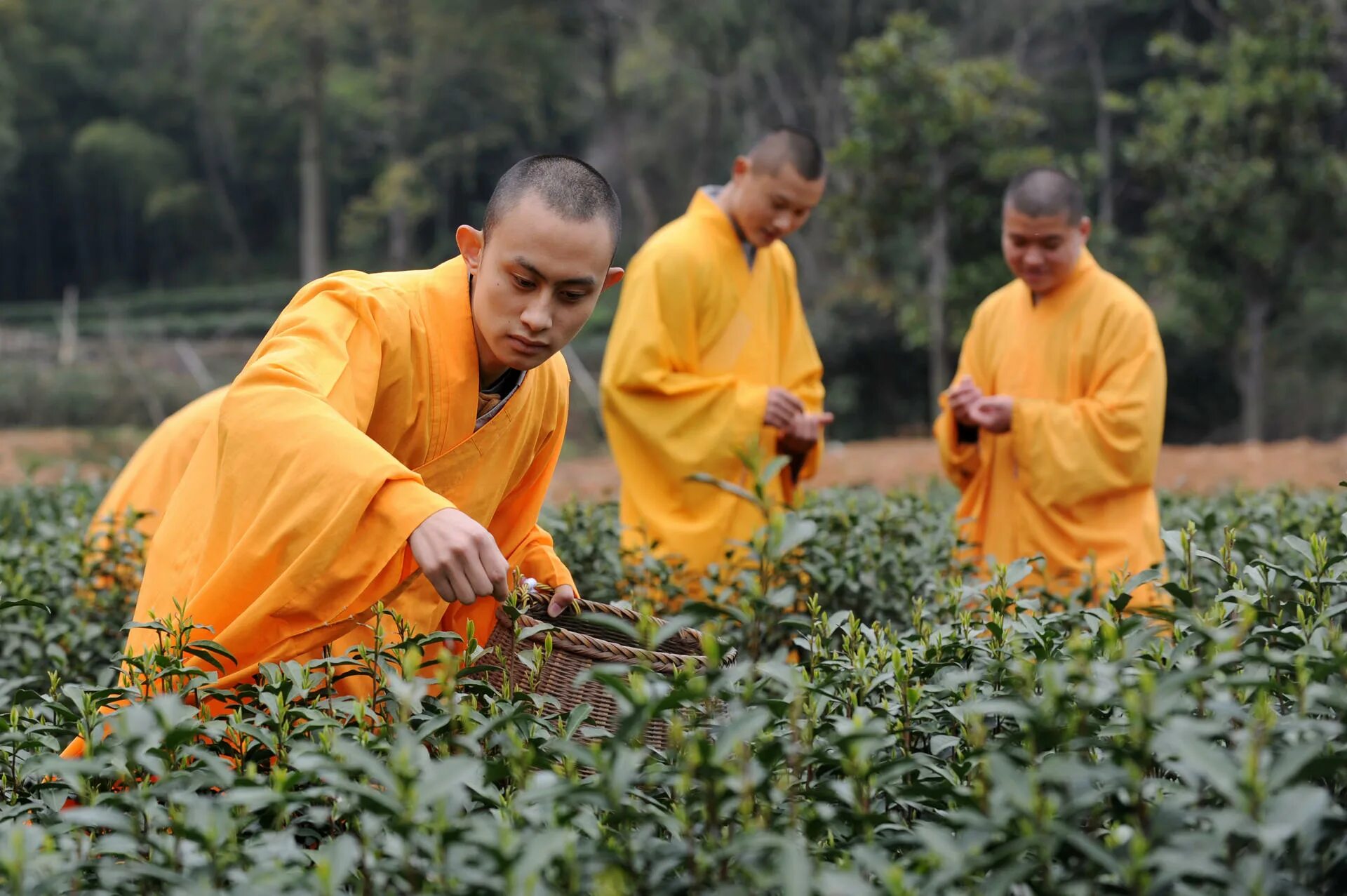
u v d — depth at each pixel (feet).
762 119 130.11
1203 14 116.98
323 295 10.70
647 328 19.65
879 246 63.62
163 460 17.56
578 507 17.71
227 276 184.55
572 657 9.18
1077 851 5.77
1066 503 18.76
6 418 84.12
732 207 20.51
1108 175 107.04
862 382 96.84
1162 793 6.52
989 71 59.41
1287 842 5.75
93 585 15.17
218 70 177.78
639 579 15.42
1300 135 59.62
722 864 5.74
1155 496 20.49
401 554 9.52
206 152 187.62
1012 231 19.29
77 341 120.06
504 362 10.72
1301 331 82.28
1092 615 8.61
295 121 173.78
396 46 145.48
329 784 6.77
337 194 187.01
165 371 102.68
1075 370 19.35
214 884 5.74
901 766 6.31
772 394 19.36
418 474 10.71
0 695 9.07
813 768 7.36
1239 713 5.85
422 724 7.45
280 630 9.73
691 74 130.00
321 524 9.40
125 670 9.74
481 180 172.65
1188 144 60.80
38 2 184.85
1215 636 6.19
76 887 6.22
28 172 185.57
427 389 10.73
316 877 5.44
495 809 6.59
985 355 20.65
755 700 6.83
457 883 5.59
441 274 11.00
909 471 47.70
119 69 188.96
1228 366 88.99
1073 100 115.75
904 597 13.99
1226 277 63.10
